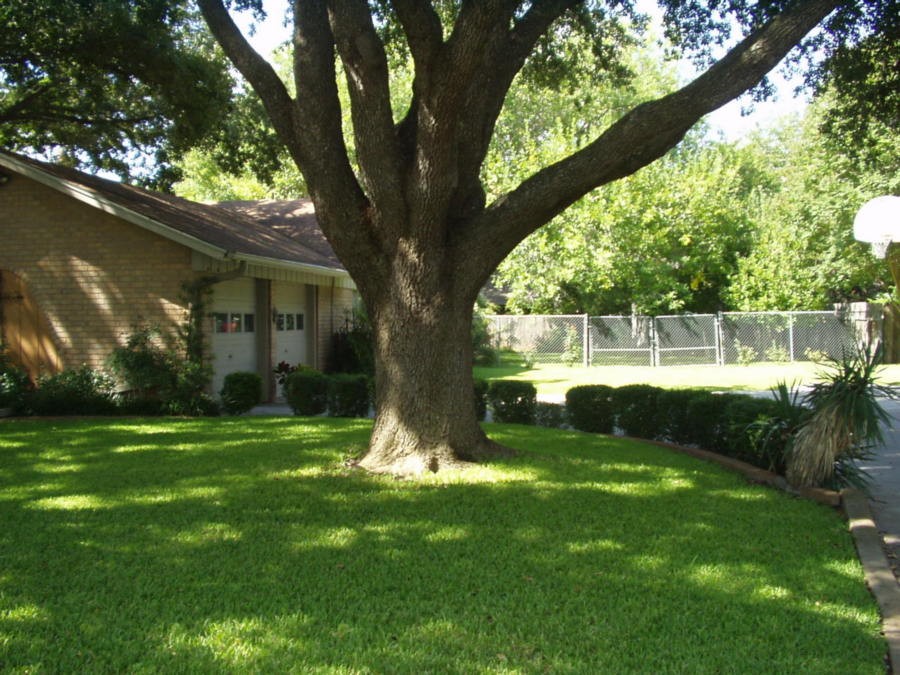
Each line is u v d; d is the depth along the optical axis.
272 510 6.27
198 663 3.67
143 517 6.05
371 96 7.12
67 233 13.38
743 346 24.84
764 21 9.80
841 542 5.67
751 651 3.89
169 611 4.28
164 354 12.74
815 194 24.77
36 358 13.56
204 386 13.18
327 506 6.39
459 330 7.99
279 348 16.56
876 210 11.53
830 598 4.58
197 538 5.55
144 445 9.20
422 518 6.07
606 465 8.11
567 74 12.80
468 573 4.91
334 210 7.64
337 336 19.48
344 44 6.98
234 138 16.98
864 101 11.29
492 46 7.91
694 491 7.10
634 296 25.52
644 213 25.56
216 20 7.62
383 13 11.34
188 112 15.73
